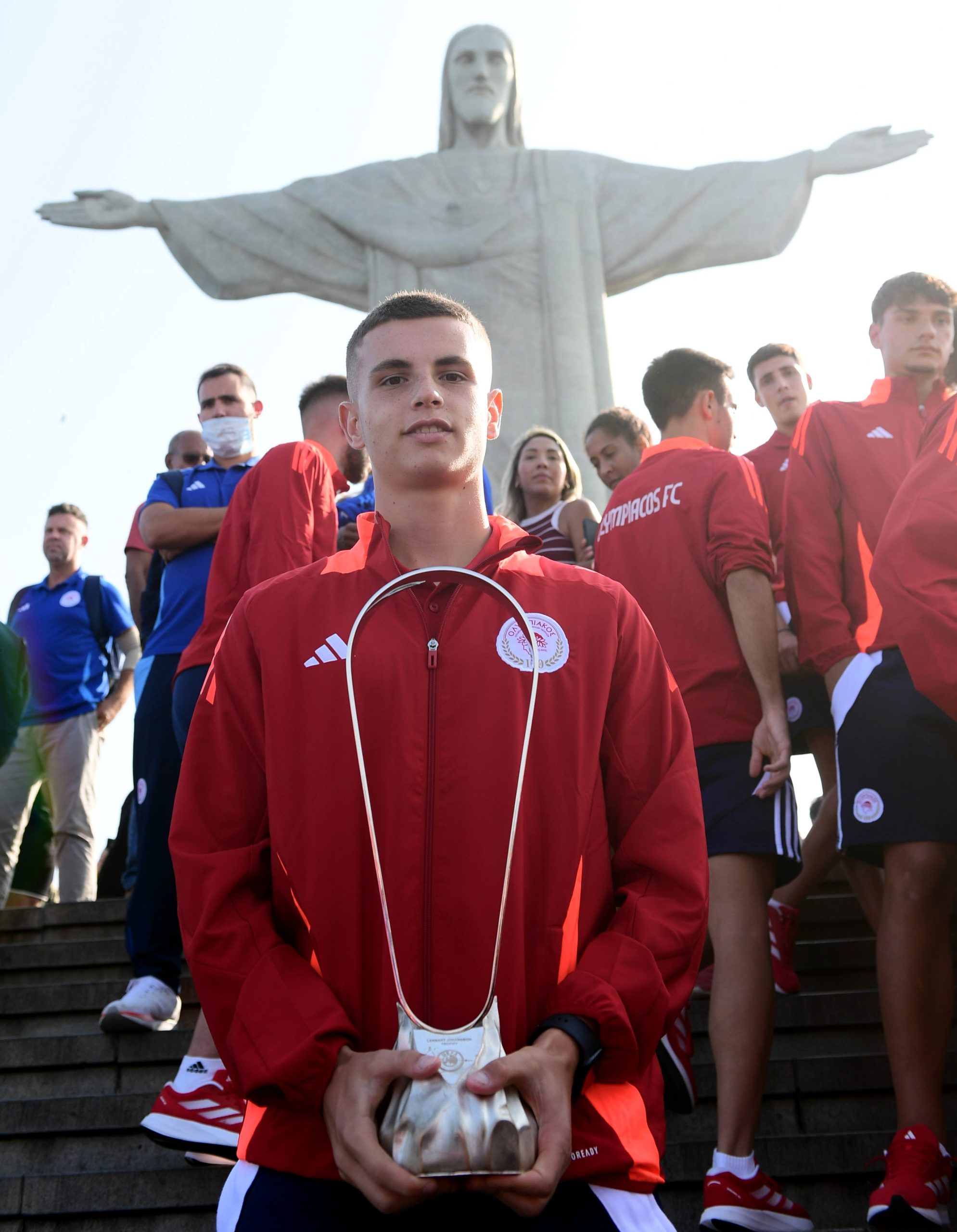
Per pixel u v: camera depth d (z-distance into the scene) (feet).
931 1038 8.91
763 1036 9.20
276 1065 5.15
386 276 33.30
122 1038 12.27
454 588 6.08
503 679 5.87
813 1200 9.75
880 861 9.86
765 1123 10.74
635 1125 5.56
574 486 17.31
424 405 6.34
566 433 31.27
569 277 32.89
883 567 9.86
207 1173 10.12
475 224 33.68
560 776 5.78
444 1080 4.83
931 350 11.64
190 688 10.96
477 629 5.98
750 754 10.39
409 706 5.81
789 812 10.15
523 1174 4.72
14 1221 9.90
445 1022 5.35
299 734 5.89
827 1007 11.85
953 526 9.64
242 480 11.40
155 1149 10.96
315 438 13.05
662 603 11.15
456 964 5.42
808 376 16.35
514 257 33.37
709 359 12.40
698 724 10.60
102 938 16.71
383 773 5.73
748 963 9.49
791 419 16.10
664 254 33.58
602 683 6.06
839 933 14.16
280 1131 5.41
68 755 19.69
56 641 20.22
